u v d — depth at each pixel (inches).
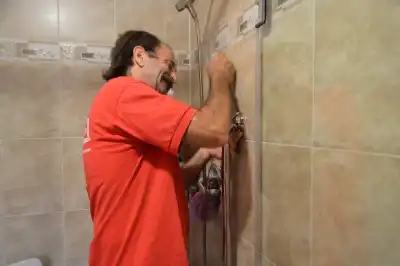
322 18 25.4
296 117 29.2
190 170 46.9
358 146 22.0
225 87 38.8
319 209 26.3
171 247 33.9
